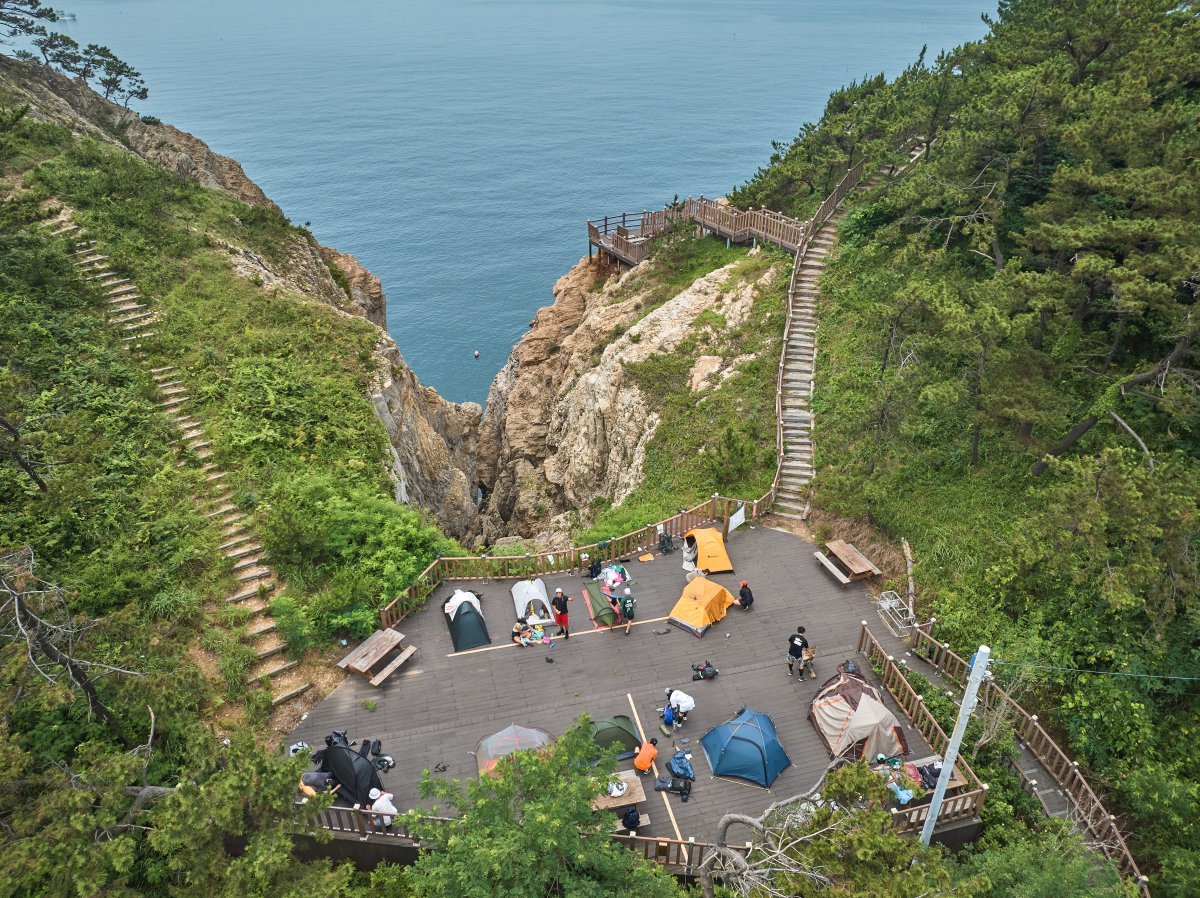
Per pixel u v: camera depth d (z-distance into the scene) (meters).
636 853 15.98
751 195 48.41
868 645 24.02
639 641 24.58
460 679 23.11
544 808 13.80
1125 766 20.86
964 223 35.09
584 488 44.78
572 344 51.56
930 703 22.16
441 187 170.88
